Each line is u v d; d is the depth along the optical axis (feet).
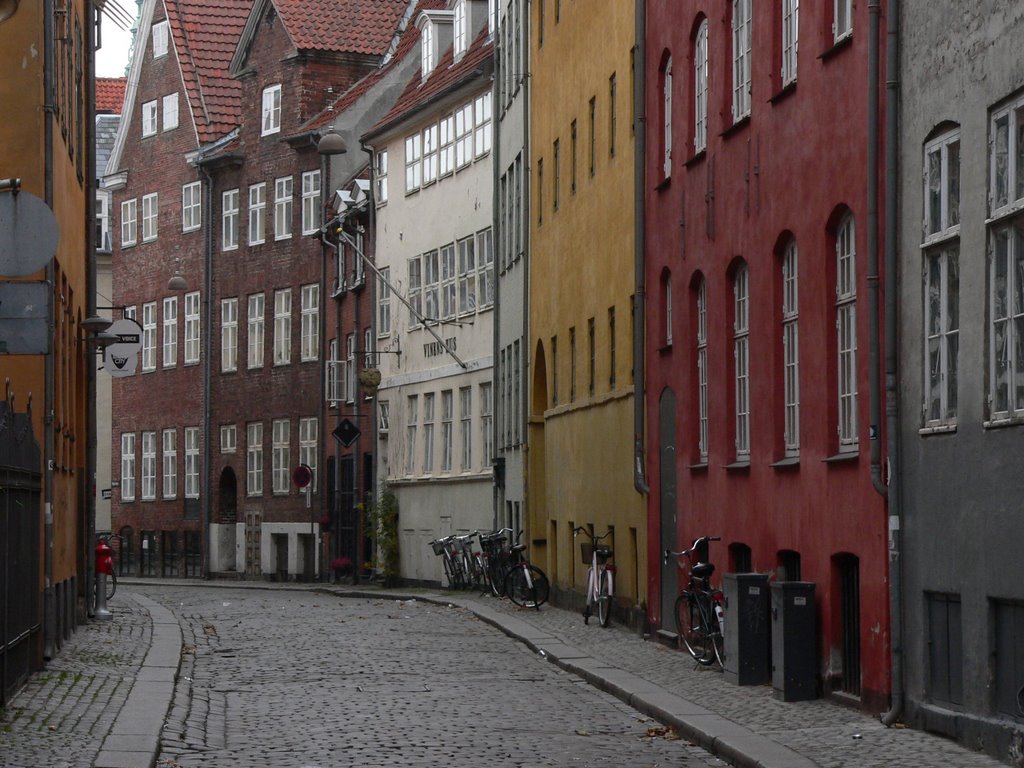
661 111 81.46
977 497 45.29
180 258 213.66
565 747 48.60
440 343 149.07
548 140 115.24
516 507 129.08
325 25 195.83
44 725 49.26
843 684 56.13
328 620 102.22
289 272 192.34
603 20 96.07
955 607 47.34
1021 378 43.16
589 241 100.01
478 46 151.64
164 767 44.11
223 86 214.07
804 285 59.67
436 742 49.24
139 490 220.64
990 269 44.60
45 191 67.15
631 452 87.40
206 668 70.64
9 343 50.75
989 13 44.70
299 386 189.26
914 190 49.75
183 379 211.82
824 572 57.00
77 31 91.15
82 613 93.20
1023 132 42.98
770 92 63.77
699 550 73.61
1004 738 43.14
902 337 50.65
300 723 53.42
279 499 191.52
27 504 59.57
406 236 163.32
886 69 51.47
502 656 77.30
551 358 114.83
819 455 57.88
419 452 159.22
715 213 71.15
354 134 186.19
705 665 67.56
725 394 69.72
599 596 91.20
